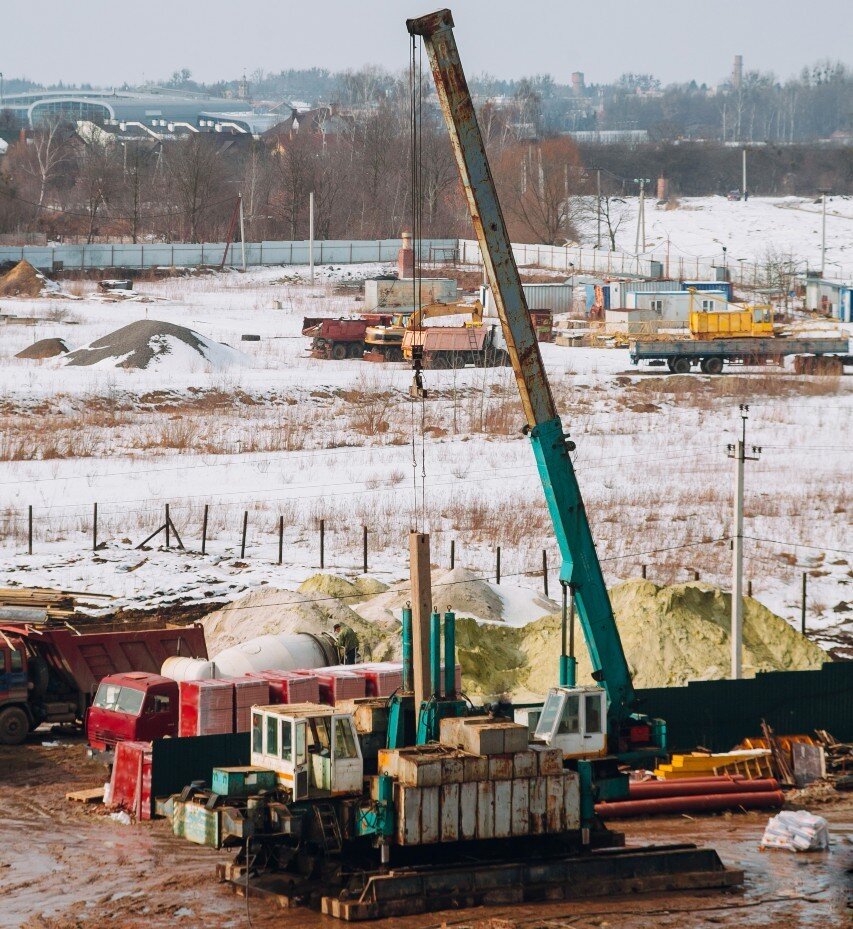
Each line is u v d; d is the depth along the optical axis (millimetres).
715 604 50188
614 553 64312
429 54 32156
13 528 66750
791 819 34562
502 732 29094
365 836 29047
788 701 42969
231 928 27906
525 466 83688
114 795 36219
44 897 29562
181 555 63312
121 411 97875
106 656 43188
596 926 28531
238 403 102312
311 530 67875
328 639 44750
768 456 89250
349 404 103938
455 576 54062
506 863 30047
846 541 69000
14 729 41906
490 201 32688
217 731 38188
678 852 31625
